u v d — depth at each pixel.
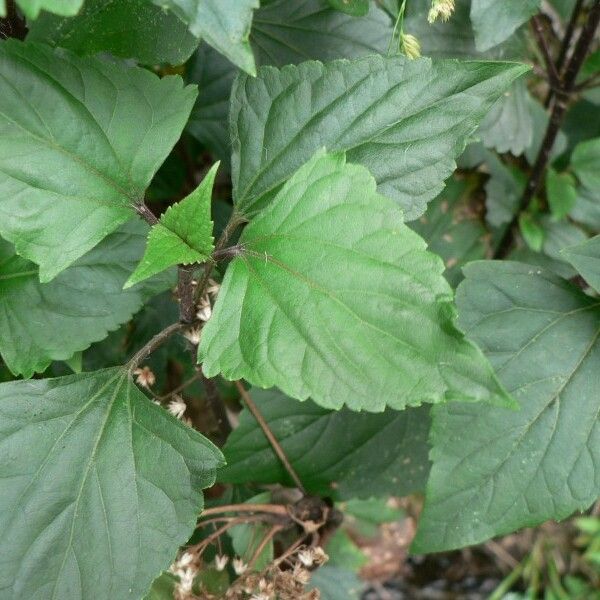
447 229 0.33
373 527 0.41
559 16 0.32
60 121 0.17
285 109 0.19
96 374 0.19
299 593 0.22
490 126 0.31
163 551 0.18
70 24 0.20
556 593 0.45
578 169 0.33
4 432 0.18
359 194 0.15
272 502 0.27
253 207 0.19
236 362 0.16
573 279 0.29
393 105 0.19
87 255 0.21
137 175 0.18
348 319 0.15
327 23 0.25
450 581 0.46
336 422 0.27
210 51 0.28
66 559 0.18
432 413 0.21
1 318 0.20
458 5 0.28
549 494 0.21
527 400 0.22
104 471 0.18
